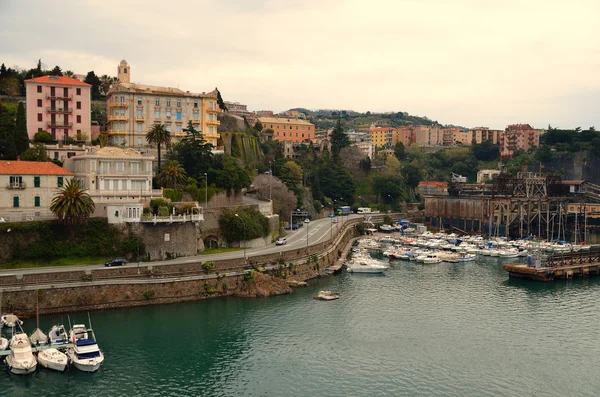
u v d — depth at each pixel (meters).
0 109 156.12
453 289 127.38
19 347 74.44
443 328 97.50
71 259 107.88
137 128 172.12
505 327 98.81
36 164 117.12
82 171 123.88
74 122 159.38
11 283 91.50
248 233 137.88
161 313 99.75
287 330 94.25
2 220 105.12
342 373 77.62
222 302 108.06
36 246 104.69
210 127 186.12
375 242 196.50
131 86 175.25
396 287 128.12
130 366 77.75
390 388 73.25
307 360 81.88
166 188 134.38
